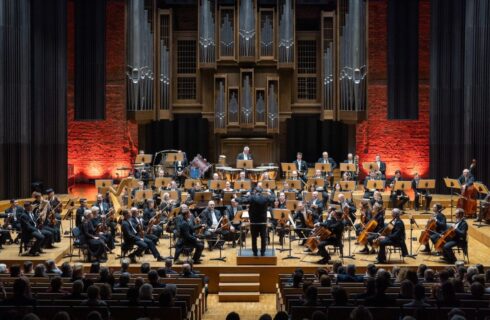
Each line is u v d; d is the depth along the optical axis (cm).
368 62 2739
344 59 2569
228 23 2602
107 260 1744
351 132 2675
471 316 995
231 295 1638
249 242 1975
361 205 1859
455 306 1046
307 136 2836
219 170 2398
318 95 2670
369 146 2809
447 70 2467
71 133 2809
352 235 2059
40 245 1731
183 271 1455
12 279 1266
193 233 1716
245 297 1641
